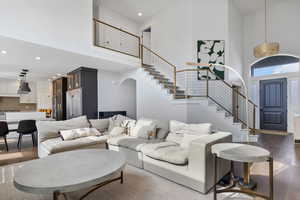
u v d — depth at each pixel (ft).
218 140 7.80
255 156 5.76
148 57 26.73
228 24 19.63
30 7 11.23
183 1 20.83
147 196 6.93
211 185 7.38
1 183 8.13
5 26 10.16
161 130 11.51
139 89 20.38
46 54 14.05
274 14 20.72
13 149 14.15
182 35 20.92
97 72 21.13
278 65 21.34
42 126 11.91
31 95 28.86
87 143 11.16
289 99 20.38
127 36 25.03
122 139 11.34
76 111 20.52
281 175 8.82
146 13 24.06
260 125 22.45
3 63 17.02
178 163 7.63
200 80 20.06
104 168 6.29
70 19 13.46
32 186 4.99
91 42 14.97
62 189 5.02
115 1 21.34
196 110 16.21
